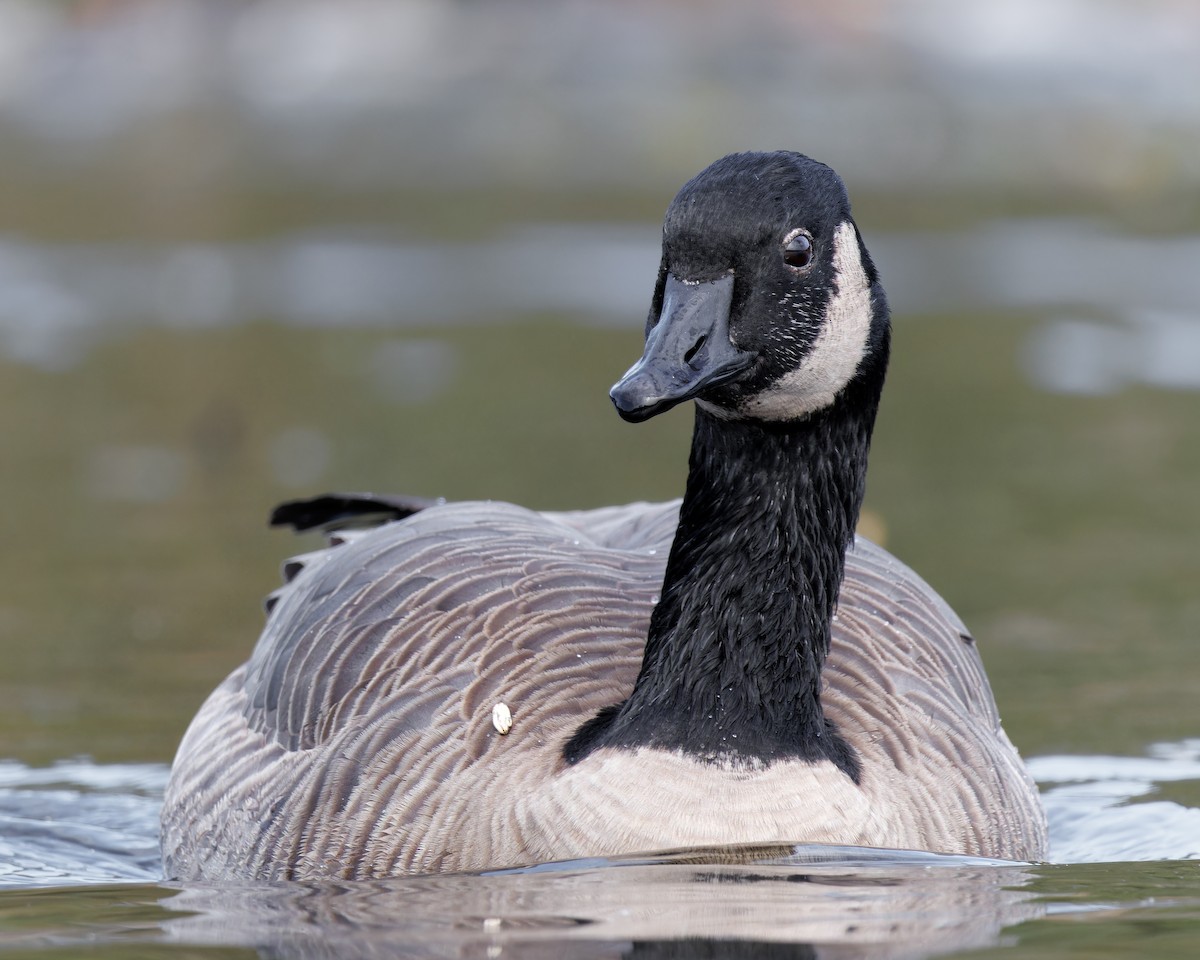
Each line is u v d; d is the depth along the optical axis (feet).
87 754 36.91
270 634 32.68
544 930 23.29
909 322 85.76
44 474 61.21
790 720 27.22
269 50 175.83
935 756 28.32
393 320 86.79
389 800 27.40
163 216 117.39
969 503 56.08
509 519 32.48
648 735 26.99
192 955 22.90
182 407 70.33
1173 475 58.65
